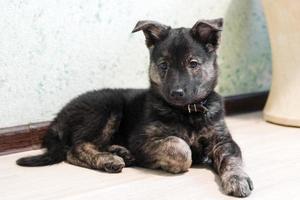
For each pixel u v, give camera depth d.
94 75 1.34
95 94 1.19
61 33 1.27
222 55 1.56
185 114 1.10
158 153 1.05
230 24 1.56
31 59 1.24
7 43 1.20
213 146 1.09
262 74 1.68
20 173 1.08
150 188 0.99
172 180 1.03
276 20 1.42
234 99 1.59
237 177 0.96
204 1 1.49
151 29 1.14
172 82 1.07
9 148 1.23
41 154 1.17
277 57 1.45
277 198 0.94
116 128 1.18
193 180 1.03
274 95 1.48
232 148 1.06
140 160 1.08
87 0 1.29
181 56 1.09
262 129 1.40
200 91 1.10
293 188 0.98
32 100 1.26
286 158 1.14
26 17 1.21
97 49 1.33
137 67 1.41
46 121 1.28
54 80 1.28
